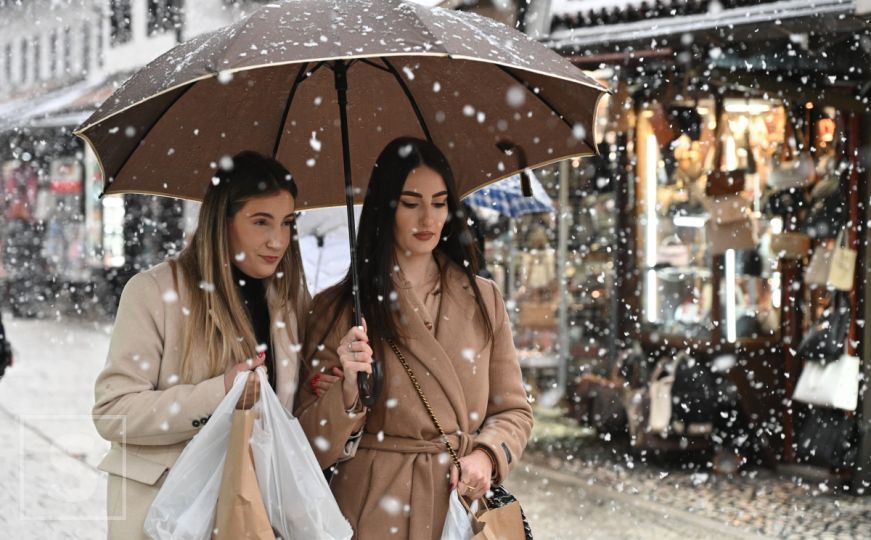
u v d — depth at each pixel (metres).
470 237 3.35
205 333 3.03
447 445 3.10
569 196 11.12
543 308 11.39
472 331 3.28
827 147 8.42
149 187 3.49
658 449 8.76
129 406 2.91
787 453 8.62
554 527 6.88
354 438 3.08
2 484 7.23
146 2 27.59
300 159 3.75
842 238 8.15
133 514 2.96
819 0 6.69
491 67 3.47
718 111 8.23
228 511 2.79
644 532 6.77
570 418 10.24
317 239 5.96
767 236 8.84
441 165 3.23
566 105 3.46
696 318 9.24
